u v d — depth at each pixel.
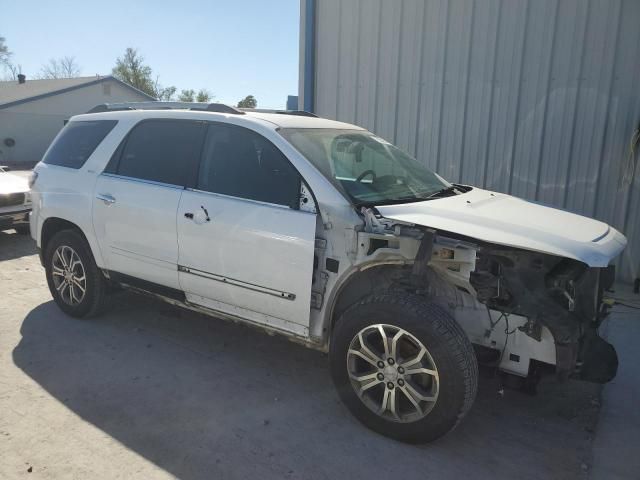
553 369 3.13
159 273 4.12
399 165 4.22
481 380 4.03
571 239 3.07
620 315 5.35
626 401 3.77
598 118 6.39
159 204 4.02
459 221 3.18
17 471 2.83
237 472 2.88
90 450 3.03
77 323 4.84
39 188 4.93
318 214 3.36
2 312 5.09
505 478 2.91
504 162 7.02
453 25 7.07
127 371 3.97
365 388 3.22
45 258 5.01
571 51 6.41
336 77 8.12
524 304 3.04
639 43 6.04
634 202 6.33
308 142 3.74
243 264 3.59
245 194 3.66
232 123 3.87
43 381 3.79
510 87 6.83
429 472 2.93
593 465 3.07
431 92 7.38
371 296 3.18
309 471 2.91
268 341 4.58
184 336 4.62
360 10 7.74
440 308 3.02
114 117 4.63
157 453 3.02
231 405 3.55
